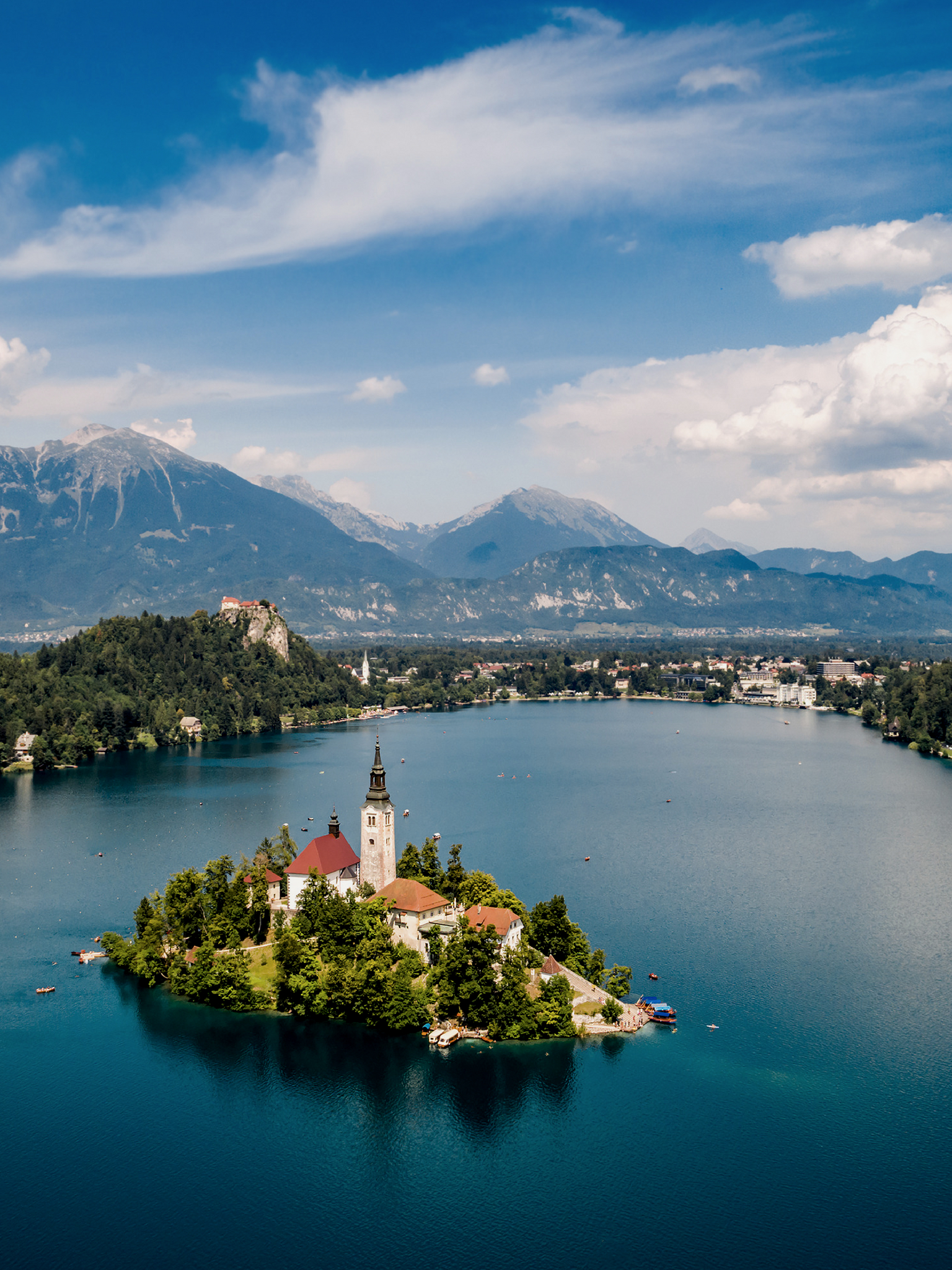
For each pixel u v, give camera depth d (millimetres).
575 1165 144000
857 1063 171000
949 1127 152250
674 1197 137125
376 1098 161000
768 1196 137125
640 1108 157250
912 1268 123688
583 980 196375
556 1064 169625
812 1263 124562
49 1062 172875
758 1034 181000
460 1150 147500
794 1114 155000
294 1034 182000
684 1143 148250
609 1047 175750
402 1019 179500
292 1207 137000
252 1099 161250
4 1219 134875
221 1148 149250
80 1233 132125
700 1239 129000
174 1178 142875
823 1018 187875
